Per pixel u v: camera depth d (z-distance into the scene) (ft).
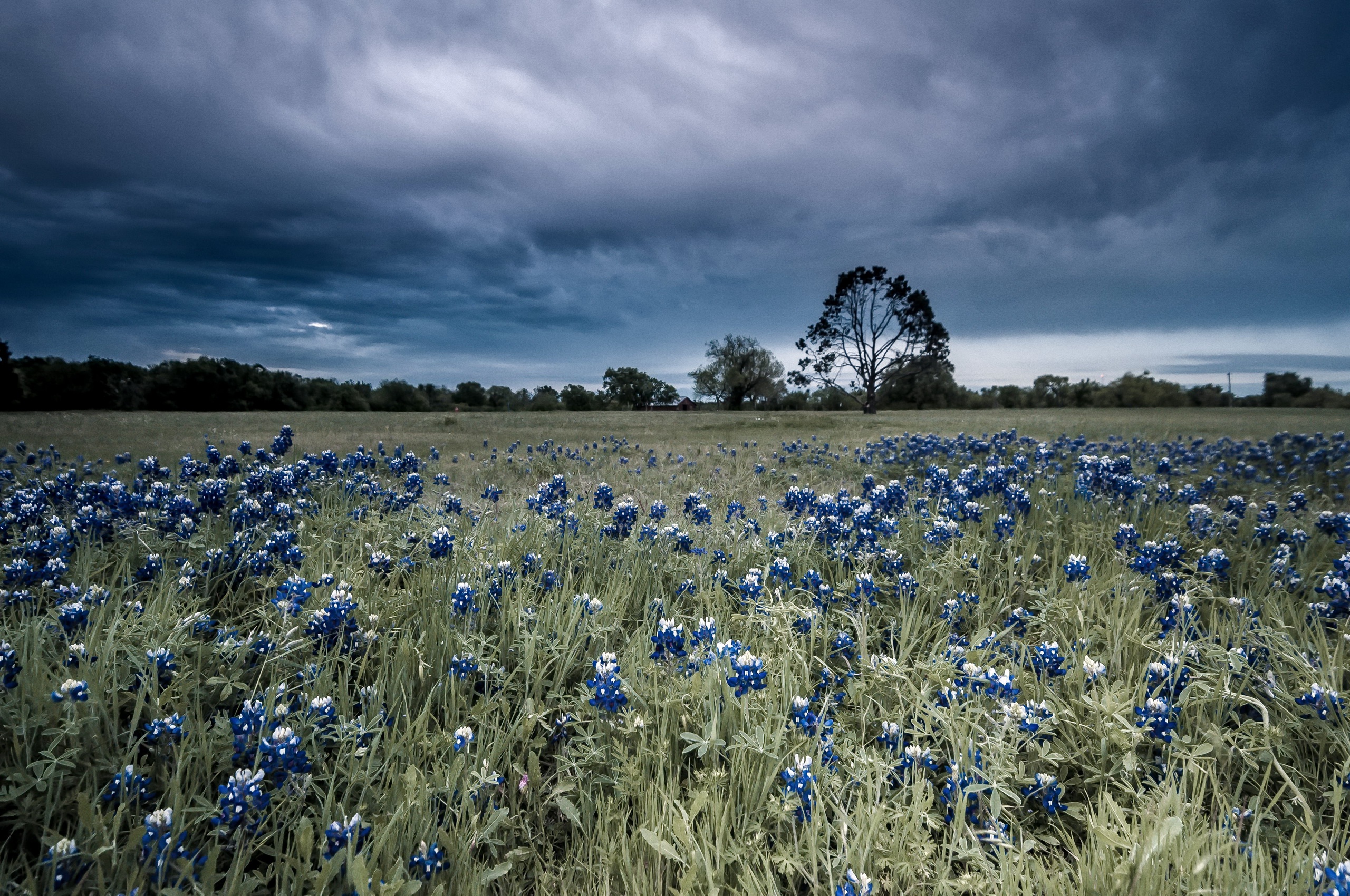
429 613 13.26
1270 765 9.50
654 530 18.28
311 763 8.69
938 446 41.81
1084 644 12.16
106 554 15.64
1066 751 9.80
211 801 8.46
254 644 11.05
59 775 8.30
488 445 57.36
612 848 8.09
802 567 17.07
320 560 15.61
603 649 12.94
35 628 10.69
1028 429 75.92
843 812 8.25
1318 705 9.86
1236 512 20.97
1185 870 7.20
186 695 9.68
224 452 45.06
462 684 11.28
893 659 11.57
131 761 8.80
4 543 15.89
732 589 16.22
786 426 94.63
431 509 21.26
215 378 259.80
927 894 7.56
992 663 11.80
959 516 19.17
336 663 11.26
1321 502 26.50
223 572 14.69
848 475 37.78
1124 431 70.33
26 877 6.88
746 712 9.70
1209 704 10.80
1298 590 15.88
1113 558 16.81
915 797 8.26
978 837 8.25
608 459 45.11
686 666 11.34
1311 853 7.53
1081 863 7.42
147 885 6.86
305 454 25.66
